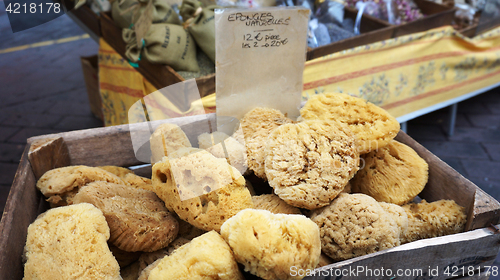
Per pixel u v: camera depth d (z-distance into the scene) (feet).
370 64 3.44
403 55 3.61
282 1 3.55
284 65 1.99
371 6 4.05
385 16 4.04
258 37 1.85
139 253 1.64
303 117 1.88
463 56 4.06
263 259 1.26
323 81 3.23
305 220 1.36
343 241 1.55
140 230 1.50
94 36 4.09
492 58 4.27
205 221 1.51
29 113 5.43
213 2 3.17
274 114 1.99
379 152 1.94
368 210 1.55
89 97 5.14
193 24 2.97
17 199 1.60
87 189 1.59
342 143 1.63
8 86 6.26
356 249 1.53
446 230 1.73
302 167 1.60
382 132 1.75
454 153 4.43
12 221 1.50
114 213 1.51
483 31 4.12
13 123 5.17
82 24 4.12
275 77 2.01
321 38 3.52
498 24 4.21
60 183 1.71
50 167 1.92
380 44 3.37
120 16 3.23
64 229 1.39
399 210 1.70
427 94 4.07
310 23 3.52
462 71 4.17
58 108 5.58
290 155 1.62
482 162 4.27
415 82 3.89
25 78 6.55
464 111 5.32
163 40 2.78
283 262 1.26
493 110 5.33
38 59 7.34
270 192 1.99
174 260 1.36
